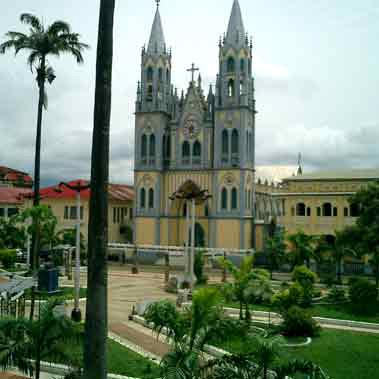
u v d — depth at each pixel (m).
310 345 26.47
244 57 73.00
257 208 88.56
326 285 49.44
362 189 41.38
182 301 38.84
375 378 20.98
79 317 31.06
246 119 72.25
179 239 75.81
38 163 49.59
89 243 13.88
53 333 16.97
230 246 71.19
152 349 25.31
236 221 71.00
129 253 75.31
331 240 63.41
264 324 30.50
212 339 16.94
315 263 58.12
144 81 77.69
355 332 30.17
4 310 28.59
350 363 23.16
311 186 65.38
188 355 14.94
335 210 63.25
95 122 13.94
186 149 75.88
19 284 34.50
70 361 17.33
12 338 16.97
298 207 65.31
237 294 30.33
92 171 13.94
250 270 31.77
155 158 76.19
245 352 16.06
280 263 54.66
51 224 46.69
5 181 110.44
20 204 83.31
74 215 78.81
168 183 76.38
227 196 71.81
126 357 23.44
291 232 65.12
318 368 15.20
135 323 31.77
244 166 71.25
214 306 16.55
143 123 77.19
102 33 13.91
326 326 32.12
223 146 72.88
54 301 18.14
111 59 14.02
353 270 59.62
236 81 72.38
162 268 67.12
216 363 15.50
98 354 13.59
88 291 13.78
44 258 60.53
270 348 15.21
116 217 84.69
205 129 74.44
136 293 44.84
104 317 13.76
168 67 79.00
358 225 41.69
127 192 95.62
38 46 50.06
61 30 50.97
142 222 76.50
